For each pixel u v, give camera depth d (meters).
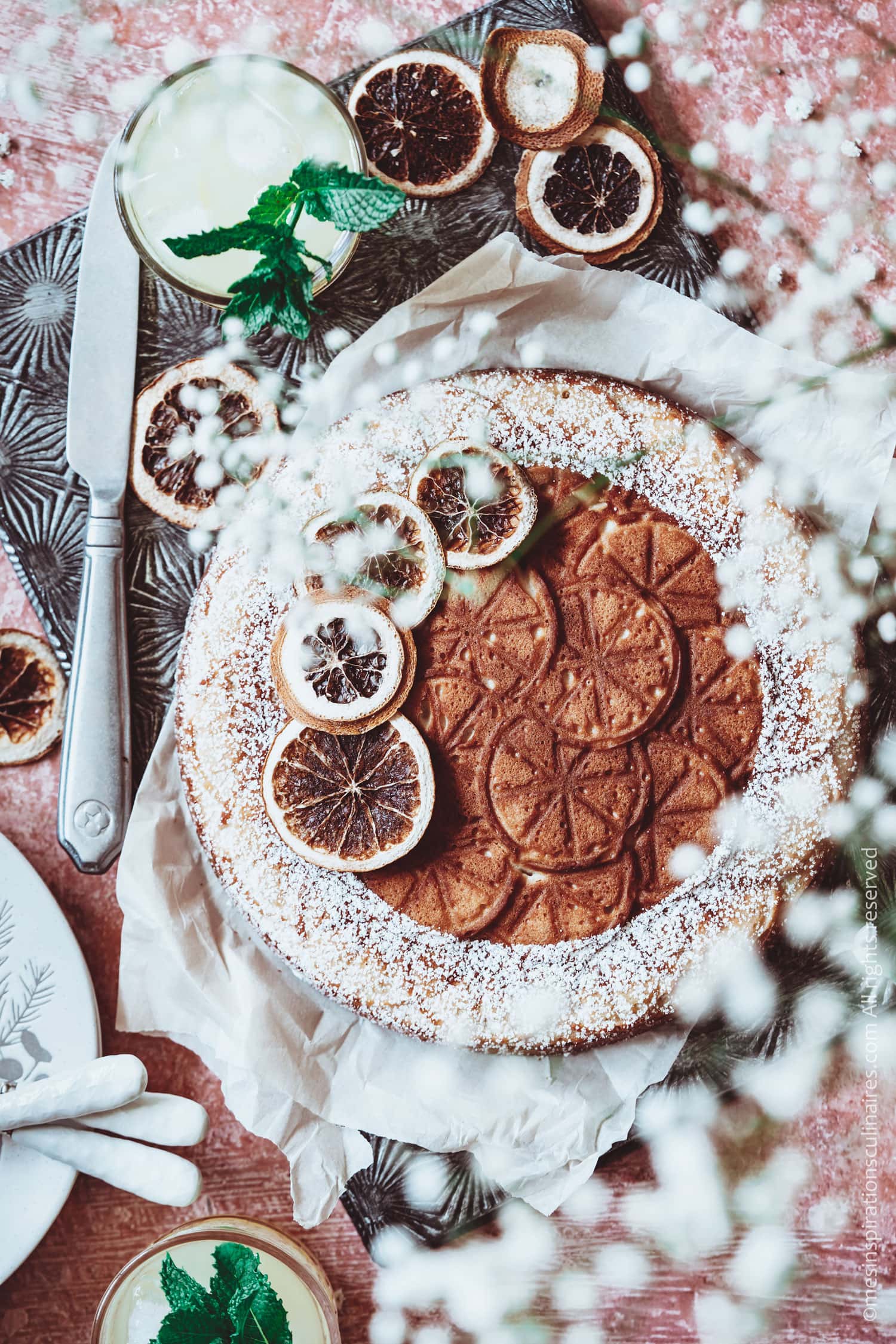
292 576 0.63
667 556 0.65
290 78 0.64
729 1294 0.69
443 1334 0.69
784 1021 0.67
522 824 0.64
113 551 0.66
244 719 0.64
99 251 0.66
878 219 0.70
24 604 0.68
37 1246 0.68
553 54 0.65
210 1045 0.65
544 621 0.64
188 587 0.67
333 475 0.64
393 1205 0.67
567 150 0.66
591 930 0.64
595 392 0.65
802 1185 0.69
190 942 0.65
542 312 0.66
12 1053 0.66
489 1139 0.65
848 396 0.66
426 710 0.64
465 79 0.67
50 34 0.68
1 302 0.67
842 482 0.67
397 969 0.64
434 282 0.65
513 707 0.64
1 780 0.68
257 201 0.65
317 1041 0.66
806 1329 0.69
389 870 0.64
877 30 0.70
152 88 0.67
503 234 0.65
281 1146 0.65
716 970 0.65
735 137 0.69
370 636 0.63
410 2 0.69
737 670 0.65
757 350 0.66
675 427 0.65
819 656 0.65
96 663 0.66
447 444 0.63
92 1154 0.65
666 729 0.65
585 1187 0.69
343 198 0.62
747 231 0.69
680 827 0.65
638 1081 0.66
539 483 0.65
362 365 0.66
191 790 0.64
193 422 0.67
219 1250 0.65
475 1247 0.68
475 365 0.67
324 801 0.63
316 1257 0.68
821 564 0.65
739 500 0.65
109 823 0.66
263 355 0.67
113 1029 0.68
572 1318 0.69
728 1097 0.69
